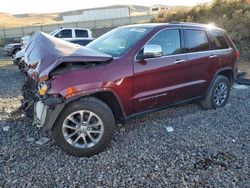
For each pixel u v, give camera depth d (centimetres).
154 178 367
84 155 423
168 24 527
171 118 574
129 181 361
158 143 464
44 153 431
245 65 1218
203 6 1942
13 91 871
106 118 423
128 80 452
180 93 538
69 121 418
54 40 475
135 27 532
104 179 365
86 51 436
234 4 1789
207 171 383
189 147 450
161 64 493
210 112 611
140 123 548
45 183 357
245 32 1445
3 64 1683
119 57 454
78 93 407
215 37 616
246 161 409
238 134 501
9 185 352
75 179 365
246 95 762
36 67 428
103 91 427
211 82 601
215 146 455
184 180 363
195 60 552
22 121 559
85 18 6638
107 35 550
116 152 434
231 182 359
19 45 2242
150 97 487
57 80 401
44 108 404
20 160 411
